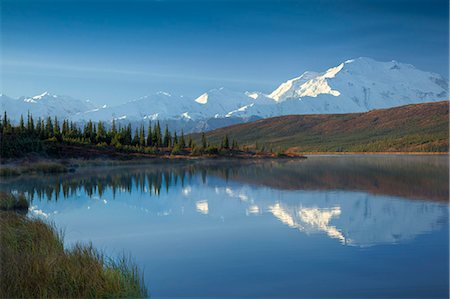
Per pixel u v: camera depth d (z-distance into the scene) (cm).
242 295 1107
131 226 2052
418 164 8019
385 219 2147
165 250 1574
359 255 1470
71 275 1057
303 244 1639
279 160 11950
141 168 7200
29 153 7344
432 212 2341
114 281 1058
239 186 3922
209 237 1788
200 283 1202
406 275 1252
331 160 11506
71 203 2859
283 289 1152
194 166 8019
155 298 1089
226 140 14888
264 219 2197
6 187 3897
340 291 1134
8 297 955
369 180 4381
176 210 2536
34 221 1667
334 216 2258
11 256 1138
